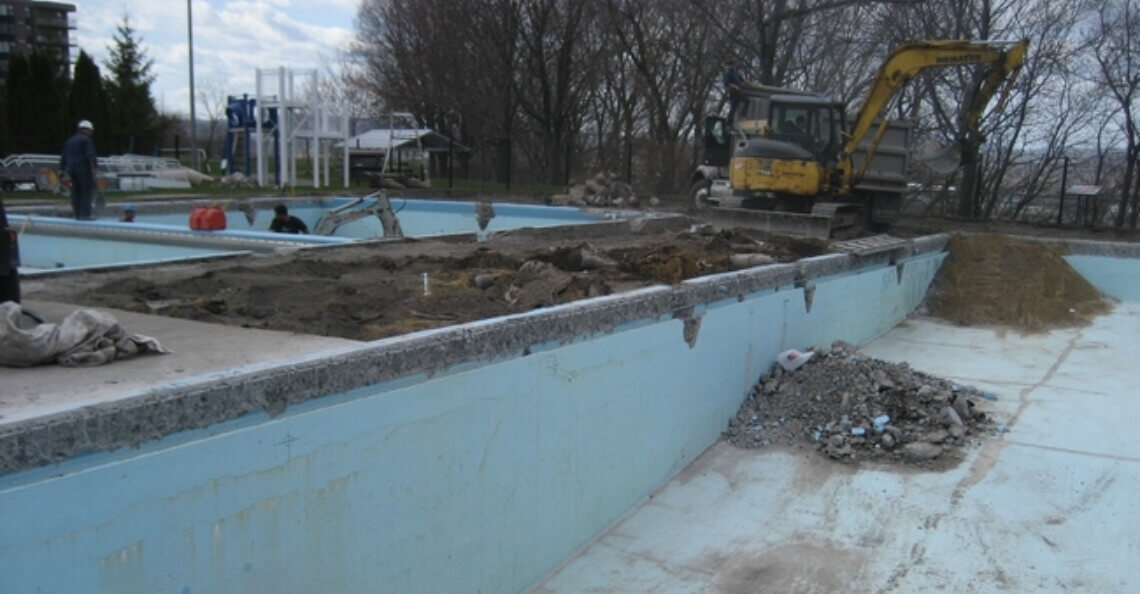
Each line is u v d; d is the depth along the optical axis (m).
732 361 6.21
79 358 3.14
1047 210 21.66
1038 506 5.02
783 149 13.80
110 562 2.38
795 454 5.78
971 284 11.17
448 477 3.53
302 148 35.91
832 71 24.44
